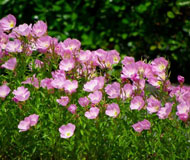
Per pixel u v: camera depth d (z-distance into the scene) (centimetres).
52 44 178
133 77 167
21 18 373
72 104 163
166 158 164
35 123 162
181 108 160
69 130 162
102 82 168
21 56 179
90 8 385
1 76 181
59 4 379
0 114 169
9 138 172
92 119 166
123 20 384
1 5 372
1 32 185
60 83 167
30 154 168
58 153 167
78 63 177
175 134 167
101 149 165
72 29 384
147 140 166
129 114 167
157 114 163
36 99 171
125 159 166
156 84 173
